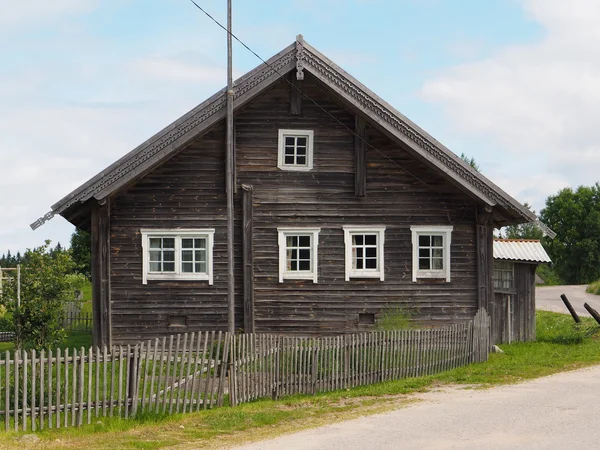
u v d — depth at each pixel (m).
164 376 16.28
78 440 13.70
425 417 14.77
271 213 24.47
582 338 28.31
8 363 14.19
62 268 22.61
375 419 14.89
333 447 12.38
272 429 14.62
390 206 24.86
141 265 24.05
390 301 24.80
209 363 16.67
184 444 13.48
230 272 18.84
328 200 24.62
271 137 24.44
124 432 14.37
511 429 13.18
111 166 22.75
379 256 24.83
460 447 11.95
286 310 24.45
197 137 23.98
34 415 14.31
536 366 21.89
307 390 18.53
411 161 24.94
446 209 25.08
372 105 23.80
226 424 14.95
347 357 19.39
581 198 117.06
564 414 14.35
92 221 23.89
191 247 24.34
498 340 27.98
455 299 25.09
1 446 12.95
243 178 24.41
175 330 24.06
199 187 24.22
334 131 24.67
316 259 24.56
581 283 115.19
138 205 24.14
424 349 21.25
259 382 17.64
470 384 19.36
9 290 22.28
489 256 25.19
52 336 22.23
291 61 23.44
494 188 24.25
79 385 14.73
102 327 23.80
